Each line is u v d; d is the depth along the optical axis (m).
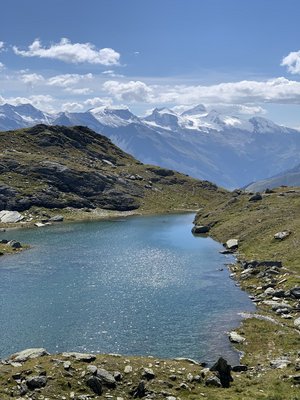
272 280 75.00
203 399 33.97
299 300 64.50
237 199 167.62
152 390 35.59
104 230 153.00
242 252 107.19
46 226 165.12
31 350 43.19
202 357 47.25
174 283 78.94
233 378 39.50
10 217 176.12
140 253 109.00
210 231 143.00
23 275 85.44
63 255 106.50
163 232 147.62
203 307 64.94
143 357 43.88
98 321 59.06
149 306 65.50
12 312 62.88
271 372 40.44
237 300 68.25
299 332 53.19
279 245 99.38
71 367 37.81
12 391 33.75
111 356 42.22
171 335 53.97
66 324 57.97
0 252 107.44
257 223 127.19
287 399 33.06
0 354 48.56
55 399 33.09
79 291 73.69
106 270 89.50
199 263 96.38
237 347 49.84
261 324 56.69
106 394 34.84
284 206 136.75
